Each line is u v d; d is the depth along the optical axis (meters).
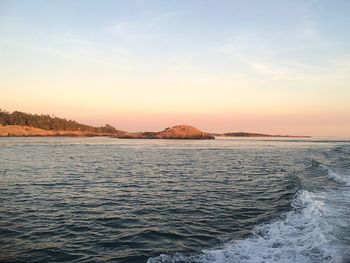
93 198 17.78
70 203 16.48
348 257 8.27
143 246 10.45
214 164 38.41
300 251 8.90
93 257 9.62
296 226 11.38
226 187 21.78
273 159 46.31
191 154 56.38
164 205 16.22
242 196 18.61
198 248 10.14
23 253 9.90
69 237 11.34
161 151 64.50
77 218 13.71
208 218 13.82
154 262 9.05
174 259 9.21
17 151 58.94
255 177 26.95
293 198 16.48
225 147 86.88
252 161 43.00
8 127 158.50
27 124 175.50
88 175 27.34
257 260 8.58
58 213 14.48
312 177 24.61
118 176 26.92
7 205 15.90
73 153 55.69
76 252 10.00
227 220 13.45
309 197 15.73
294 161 42.88
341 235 9.87
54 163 37.59
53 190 20.09
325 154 53.53
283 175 28.20
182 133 163.00
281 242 9.82
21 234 11.60
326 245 9.08
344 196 15.94
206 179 25.62
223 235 11.44
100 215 14.21
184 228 12.35
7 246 10.45
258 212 14.71
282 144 117.88
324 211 12.71
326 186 19.31
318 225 10.88
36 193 19.03
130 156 50.28
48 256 9.69
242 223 12.92
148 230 12.09
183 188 21.33
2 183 22.64
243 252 9.28
